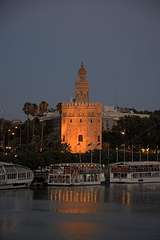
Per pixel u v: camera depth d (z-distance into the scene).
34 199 154.38
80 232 101.12
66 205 141.00
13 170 189.75
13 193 172.00
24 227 105.44
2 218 116.31
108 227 106.75
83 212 127.69
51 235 97.94
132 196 167.00
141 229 104.81
